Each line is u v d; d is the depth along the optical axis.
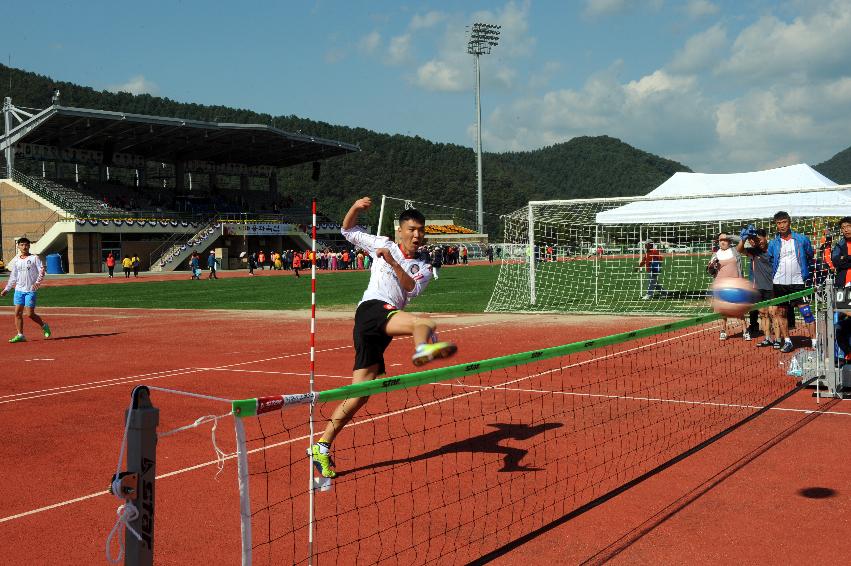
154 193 69.56
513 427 7.13
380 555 4.21
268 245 70.12
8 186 59.78
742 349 12.23
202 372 10.86
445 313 20.22
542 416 7.59
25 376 10.77
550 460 6.03
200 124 60.69
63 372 11.10
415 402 8.32
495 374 10.12
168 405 8.41
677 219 21.70
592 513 4.81
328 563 4.11
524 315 19.30
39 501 5.24
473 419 7.48
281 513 4.92
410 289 5.80
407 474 5.72
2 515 4.96
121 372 11.00
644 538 4.38
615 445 6.45
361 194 170.88
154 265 59.19
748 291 5.46
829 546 4.21
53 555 4.28
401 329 5.32
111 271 51.12
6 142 59.00
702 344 12.91
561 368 10.30
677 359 11.27
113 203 62.47
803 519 4.62
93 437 7.09
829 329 8.30
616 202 20.28
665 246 29.47
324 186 168.12
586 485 5.38
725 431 6.86
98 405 8.60
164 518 4.84
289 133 66.88
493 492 5.27
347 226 5.91
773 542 4.28
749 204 20.56
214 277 48.62
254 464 6.05
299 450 6.43
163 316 21.19
